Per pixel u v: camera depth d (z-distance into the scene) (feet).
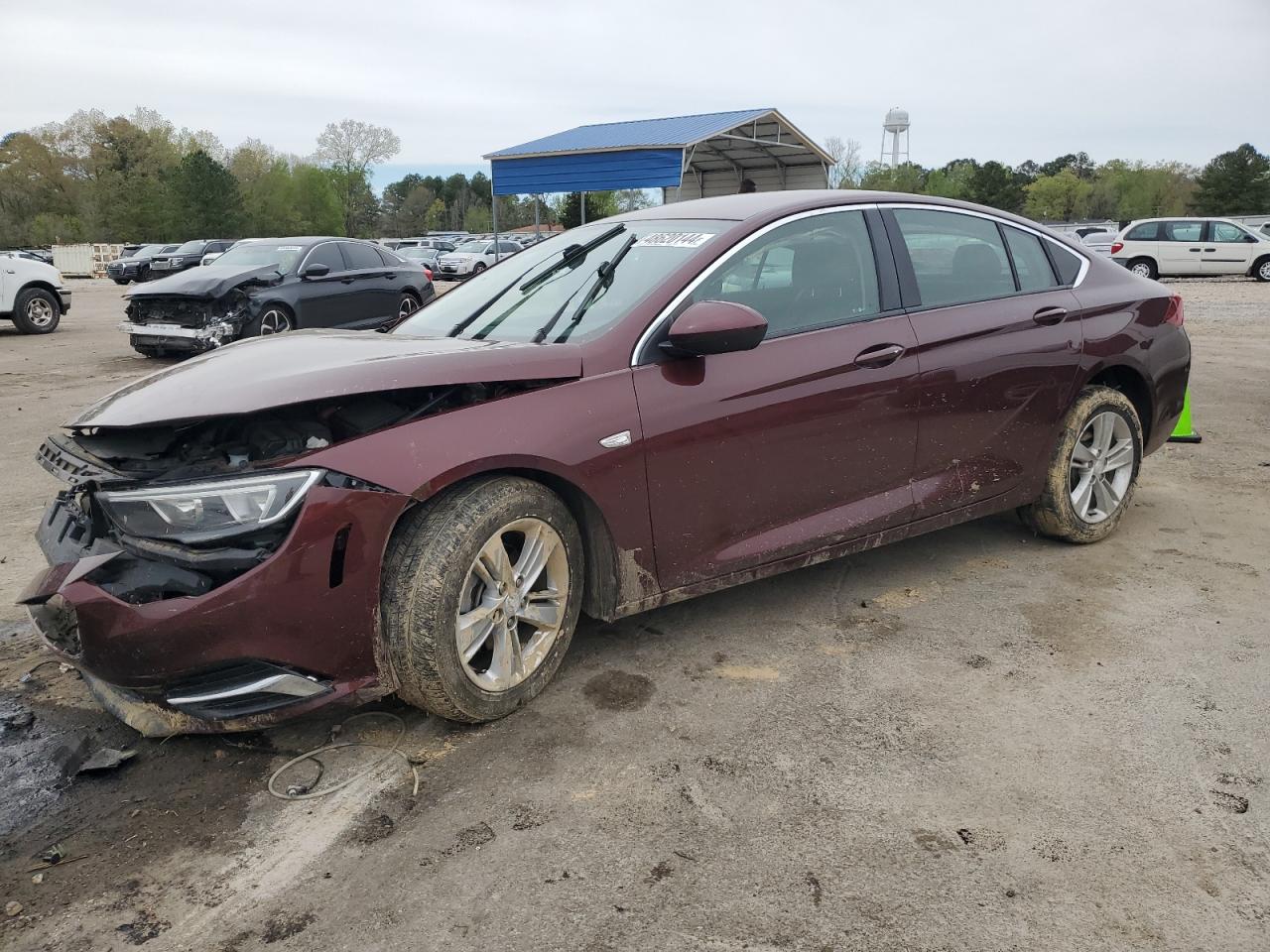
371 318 42.16
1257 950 6.48
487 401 9.20
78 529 9.04
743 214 11.55
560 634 9.95
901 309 12.10
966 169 261.44
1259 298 61.16
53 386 31.83
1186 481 18.39
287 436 8.73
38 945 6.66
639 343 10.12
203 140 309.83
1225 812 8.00
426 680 8.81
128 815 8.19
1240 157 242.78
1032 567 13.79
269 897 7.13
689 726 9.48
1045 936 6.63
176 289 36.45
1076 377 13.67
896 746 9.07
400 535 8.83
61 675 10.78
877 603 12.53
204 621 7.89
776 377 10.77
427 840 7.77
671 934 6.68
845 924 6.76
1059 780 8.46
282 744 9.29
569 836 7.79
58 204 288.51
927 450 12.30
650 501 10.07
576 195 103.96
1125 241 80.53
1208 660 10.77
